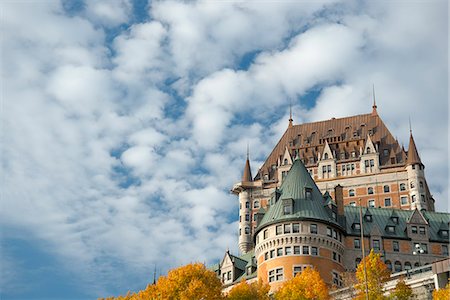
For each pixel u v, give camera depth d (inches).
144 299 3806.6
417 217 4645.7
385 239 4532.5
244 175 6850.4
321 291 3427.7
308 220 4323.3
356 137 6835.6
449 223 4621.1
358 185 6407.5
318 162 6688.0
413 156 6309.1
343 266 4377.5
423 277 3297.2
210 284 3693.4
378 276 3356.3
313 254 4237.2
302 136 7126.0
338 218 4559.5
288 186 4635.8
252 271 4603.8
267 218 4488.2
